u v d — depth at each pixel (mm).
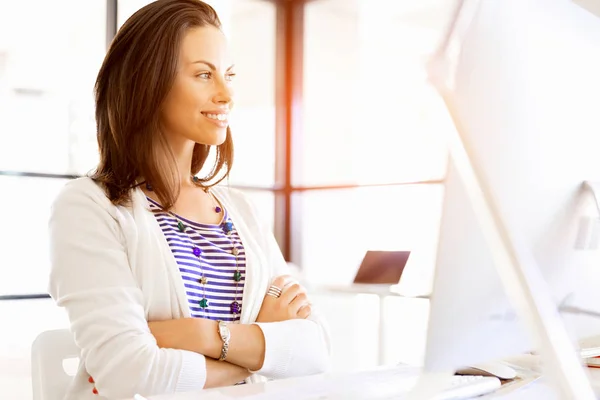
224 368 915
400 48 4547
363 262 3266
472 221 536
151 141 1042
